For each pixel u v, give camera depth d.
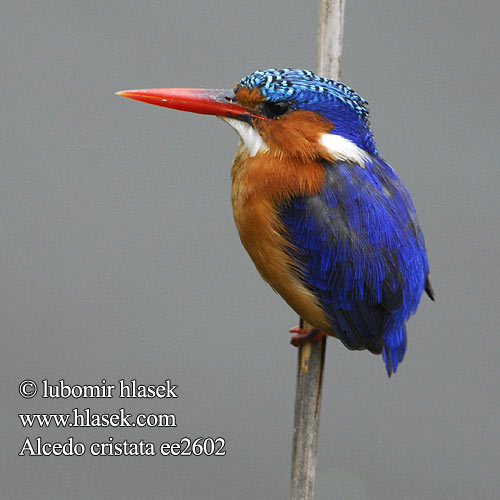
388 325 3.53
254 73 3.52
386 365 3.53
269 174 3.52
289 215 3.52
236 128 3.52
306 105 3.51
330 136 3.52
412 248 3.52
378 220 3.52
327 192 3.52
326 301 3.52
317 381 3.53
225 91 3.52
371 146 3.52
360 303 3.52
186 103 3.52
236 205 3.53
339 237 3.52
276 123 3.52
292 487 3.53
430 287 3.54
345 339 3.53
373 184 3.52
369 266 3.52
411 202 3.53
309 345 3.53
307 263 3.52
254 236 3.53
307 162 3.52
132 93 3.52
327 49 3.53
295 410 3.53
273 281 3.53
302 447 3.53
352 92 3.52
